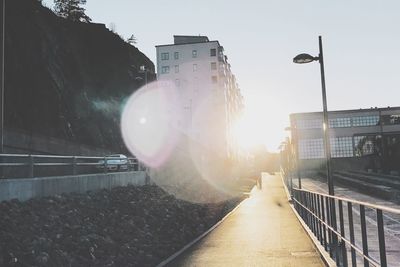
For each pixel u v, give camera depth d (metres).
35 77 38.91
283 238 17.16
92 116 51.34
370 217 6.41
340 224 9.30
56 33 50.78
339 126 114.06
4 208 13.23
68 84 47.00
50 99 40.41
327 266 10.91
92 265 11.48
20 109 35.31
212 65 102.62
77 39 62.09
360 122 113.19
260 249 14.35
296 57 18.30
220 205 37.06
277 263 11.80
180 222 23.44
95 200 19.92
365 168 111.50
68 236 13.23
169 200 29.67
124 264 12.18
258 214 30.11
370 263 6.41
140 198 25.56
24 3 42.78
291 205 39.06
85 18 71.25
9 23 37.84
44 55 42.56
